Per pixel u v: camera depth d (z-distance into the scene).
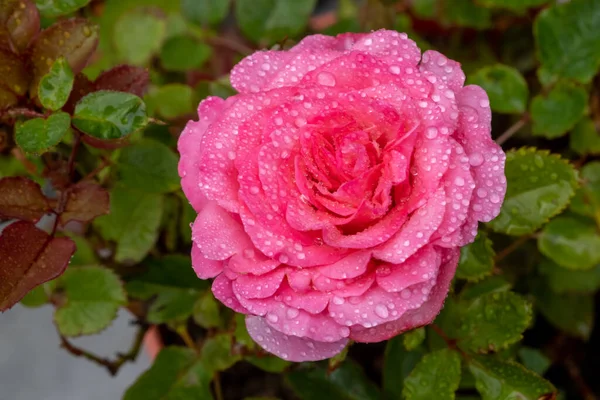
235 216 0.35
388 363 0.43
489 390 0.39
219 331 0.43
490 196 0.35
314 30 0.51
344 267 0.34
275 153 0.34
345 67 0.35
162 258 0.44
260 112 0.35
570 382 0.50
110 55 0.50
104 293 0.42
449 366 0.39
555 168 0.40
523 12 0.49
